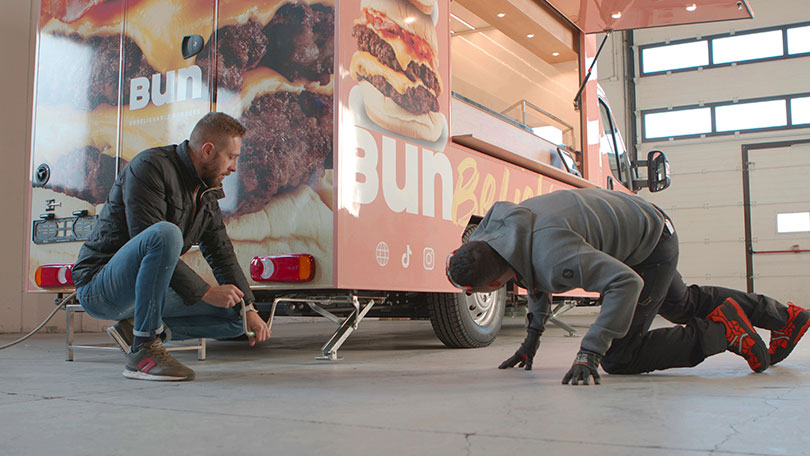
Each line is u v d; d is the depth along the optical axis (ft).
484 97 14.07
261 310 11.39
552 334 17.11
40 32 11.93
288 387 6.96
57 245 11.49
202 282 7.49
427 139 10.96
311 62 9.45
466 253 7.04
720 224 45.85
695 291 8.51
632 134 47.73
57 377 8.05
